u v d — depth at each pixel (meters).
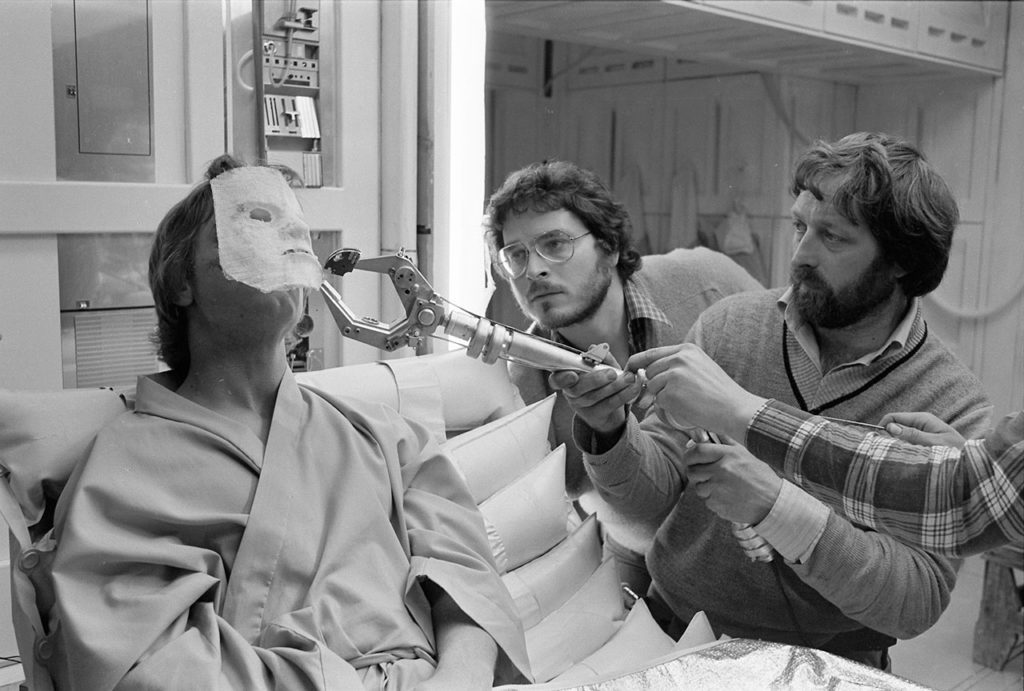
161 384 0.84
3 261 0.98
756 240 1.93
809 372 1.06
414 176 1.24
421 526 0.87
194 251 0.78
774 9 1.55
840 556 0.94
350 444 0.84
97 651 0.67
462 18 1.23
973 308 1.54
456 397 1.12
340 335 1.21
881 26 1.58
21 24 0.97
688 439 1.12
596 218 1.11
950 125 1.63
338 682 0.69
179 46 1.08
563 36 1.79
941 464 0.71
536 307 1.12
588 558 1.10
